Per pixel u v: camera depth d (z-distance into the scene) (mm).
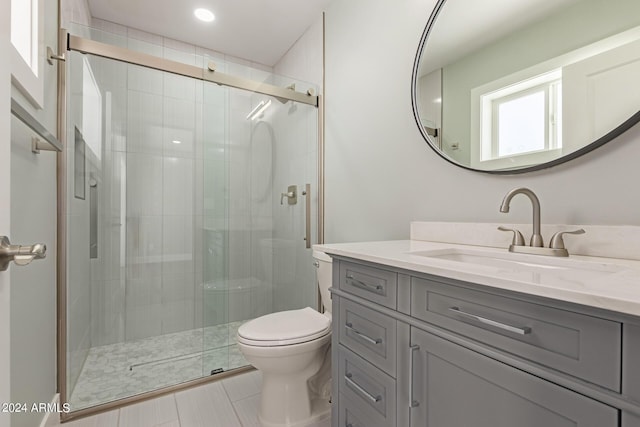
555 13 1045
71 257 1688
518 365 603
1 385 504
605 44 928
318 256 1651
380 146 1768
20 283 1085
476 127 1271
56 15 1577
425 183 1506
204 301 2283
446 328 750
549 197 1072
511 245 1054
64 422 1450
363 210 1894
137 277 2430
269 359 1333
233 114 2354
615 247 900
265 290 2502
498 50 1204
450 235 1338
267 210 2504
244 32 2541
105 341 2291
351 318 1092
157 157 2492
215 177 2346
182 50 2672
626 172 905
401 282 882
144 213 2451
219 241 2355
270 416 1408
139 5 2223
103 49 1842
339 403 1157
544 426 564
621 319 473
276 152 2484
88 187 2021
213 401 1621
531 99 1101
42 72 1265
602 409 491
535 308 583
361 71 1911
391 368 912
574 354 528
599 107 939
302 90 2326
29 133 1165
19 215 1086
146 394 1654
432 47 1445
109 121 2289
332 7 2193
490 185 1240
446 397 746
